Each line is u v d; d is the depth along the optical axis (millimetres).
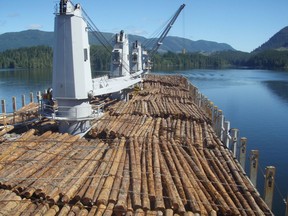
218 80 106062
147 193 12383
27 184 12445
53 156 15414
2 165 14188
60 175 13398
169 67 187500
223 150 18031
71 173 13570
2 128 20875
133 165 14633
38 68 147250
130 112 25922
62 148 16594
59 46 18531
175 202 11719
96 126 20750
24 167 13898
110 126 20844
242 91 77438
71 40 18406
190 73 137625
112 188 12570
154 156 15906
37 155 15383
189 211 11625
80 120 19078
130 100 31953
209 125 23453
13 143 16922
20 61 148000
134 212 11289
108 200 11789
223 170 15281
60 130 19672
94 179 13195
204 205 12000
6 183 12438
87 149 16734
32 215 10820
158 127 21250
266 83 96812
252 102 61719
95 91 21047
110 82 26469
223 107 56250
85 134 19969
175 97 35969
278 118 47406
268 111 52781
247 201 12898
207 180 13898
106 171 13969
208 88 82625
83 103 19375
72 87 18703
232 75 132625
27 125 21859
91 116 19703
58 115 19469
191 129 21828
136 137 18719
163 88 44406
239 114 50312
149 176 13633
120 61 34094
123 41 34375
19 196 11906
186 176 14008
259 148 33594
